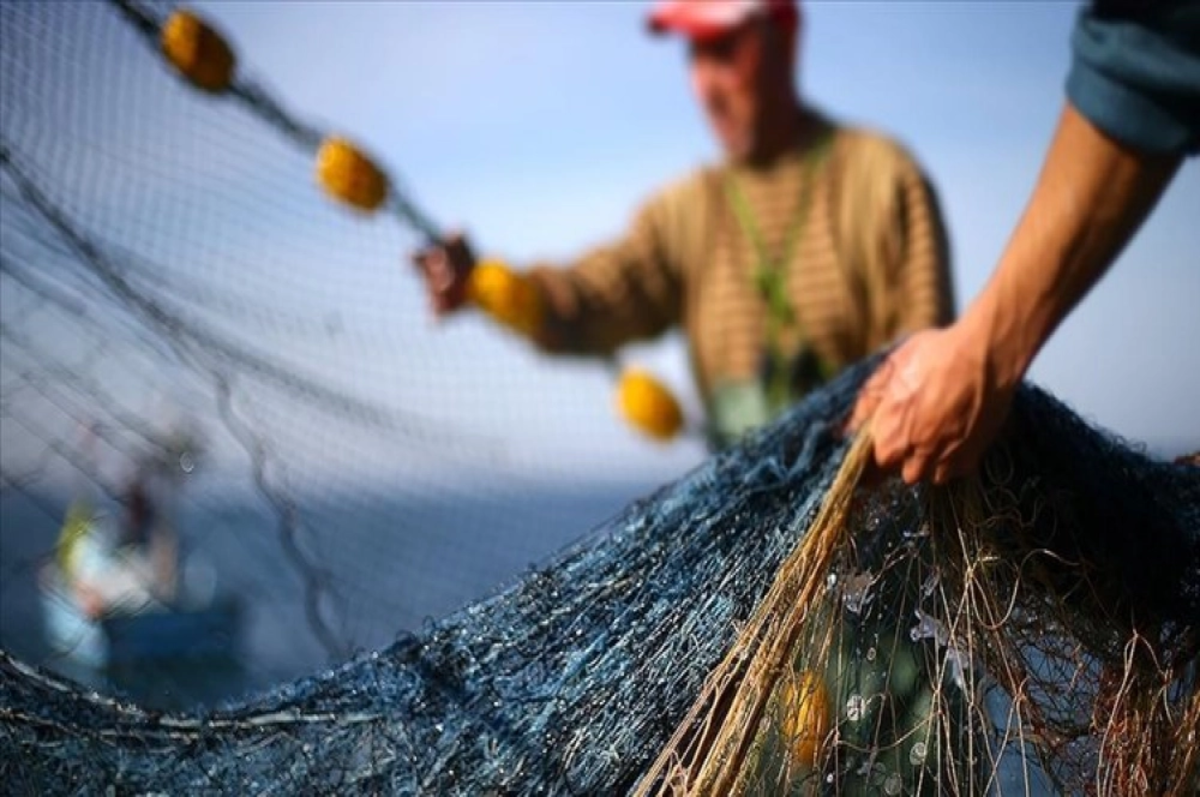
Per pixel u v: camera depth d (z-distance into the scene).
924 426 1.46
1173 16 1.34
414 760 1.45
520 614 1.49
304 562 1.81
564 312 2.55
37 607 2.08
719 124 2.50
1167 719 1.56
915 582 1.52
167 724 1.46
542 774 1.45
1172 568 1.56
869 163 2.46
